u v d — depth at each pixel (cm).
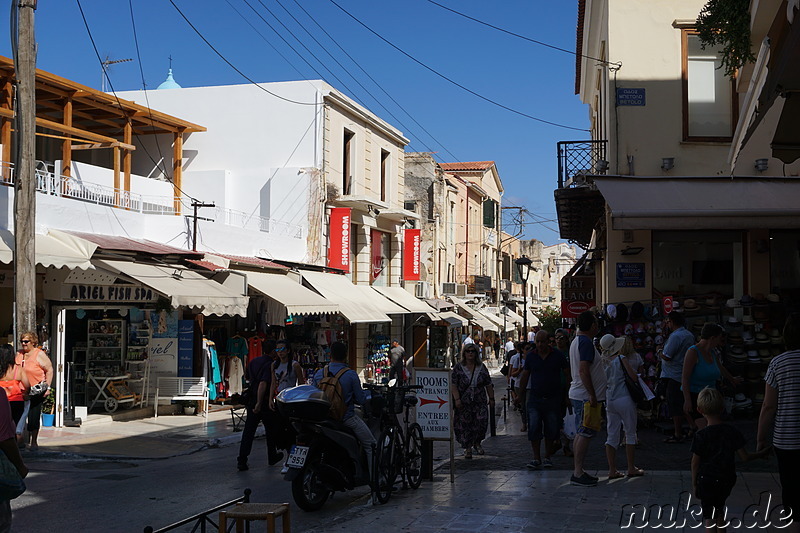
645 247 1509
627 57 1566
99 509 838
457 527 699
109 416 1672
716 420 605
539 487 884
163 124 2441
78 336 1741
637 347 1404
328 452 839
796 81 678
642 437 1276
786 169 1462
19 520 783
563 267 8325
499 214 5969
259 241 2342
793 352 561
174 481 1028
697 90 1557
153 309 1877
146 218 1941
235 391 2062
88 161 2567
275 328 2302
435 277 4150
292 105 2678
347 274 2864
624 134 1552
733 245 1504
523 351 1638
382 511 784
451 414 964
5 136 1730
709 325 988
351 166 2945
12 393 1065
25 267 1262
